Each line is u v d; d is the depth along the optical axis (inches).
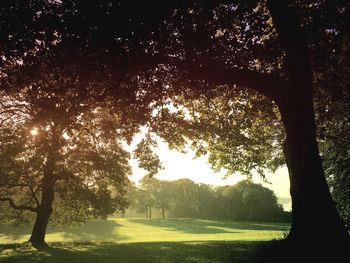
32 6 407.5
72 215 1448.1
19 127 1055.6
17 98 983.0
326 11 513.0
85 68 472.1
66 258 635.5
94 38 416.8
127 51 463.8
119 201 1382.9
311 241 421.7
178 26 481.1
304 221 437.1
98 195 1306.6
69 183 1267.2
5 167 1104.8
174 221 4065.0
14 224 1434.5
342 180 1005.2
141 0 408.8
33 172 1184.2
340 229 426.0
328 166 1035.9
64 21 404.2
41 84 520.7
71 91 553.3
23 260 661.3
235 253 524.7
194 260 495.8
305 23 557.6
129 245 881.5
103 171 1299.2
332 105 787.4
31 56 452.1
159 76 582.9
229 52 546.0
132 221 3983.8
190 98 693.9
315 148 462.6
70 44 418.6
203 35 493.0
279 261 419.5
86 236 2507.4
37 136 1047.6
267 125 906.7
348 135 930.7
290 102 480.7
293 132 471.8
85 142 1176.8
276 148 1146.0
